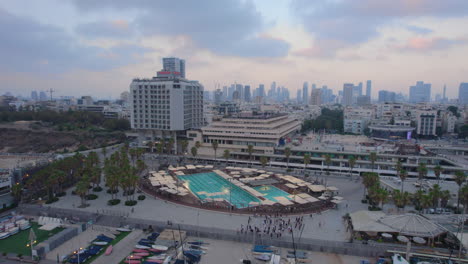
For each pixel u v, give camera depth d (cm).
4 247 9062
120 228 10362
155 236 9719
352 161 17362
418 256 8425
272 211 12056
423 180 15912
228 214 11788
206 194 14362
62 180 13175
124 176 12750
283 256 8681
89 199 13200
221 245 9338
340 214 11912
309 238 9688
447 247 8975
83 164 16338
